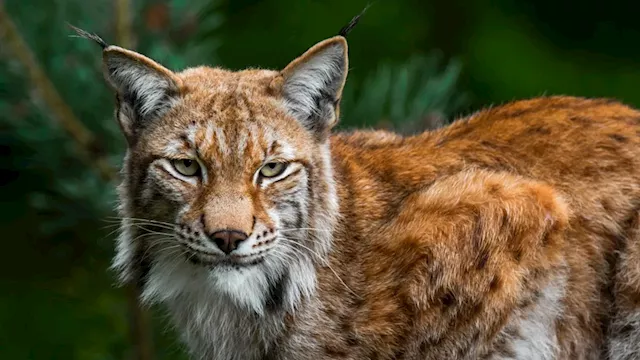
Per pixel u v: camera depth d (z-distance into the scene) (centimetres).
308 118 1061
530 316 1076
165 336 1525
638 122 1137
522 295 1066
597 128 1125
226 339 1080
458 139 1151
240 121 1021
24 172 1783
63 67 1403
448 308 1072
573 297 1088
